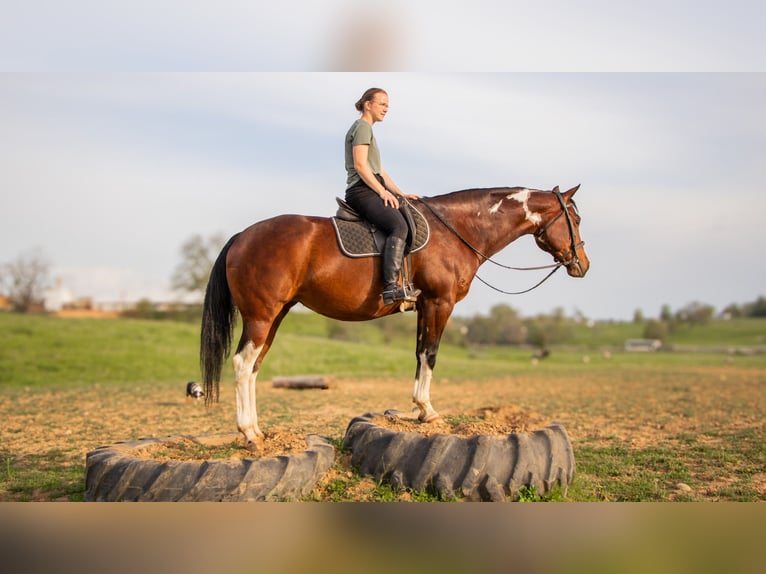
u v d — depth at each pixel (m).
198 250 58.12
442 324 6.74
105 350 28.61
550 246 7.32
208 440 6.55
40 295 60.12
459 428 6.46
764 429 10.13
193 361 27.30
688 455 8.10
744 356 49.81
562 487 6.13
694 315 91.75
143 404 12.97
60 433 9.38
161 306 62.69
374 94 6.52
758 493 6.41
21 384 19.88
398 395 15.05
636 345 62.00
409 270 6.43
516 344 73.62
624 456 8.03
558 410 12.64
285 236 6.06
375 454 6.18
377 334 55.56
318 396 14.44
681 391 17.06
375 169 6.62
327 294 6.24
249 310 6.05
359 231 6.32
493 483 5.73
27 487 6.37
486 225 6.95
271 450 6.05
